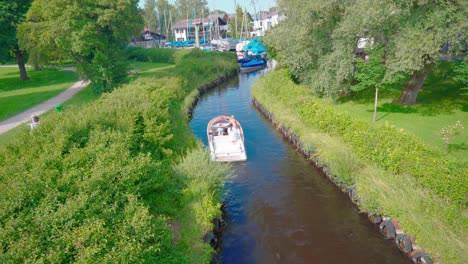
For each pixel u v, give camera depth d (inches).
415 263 415.2
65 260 282.0
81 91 1360.7
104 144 482.6
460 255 371.9
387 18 717.3
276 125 972.6
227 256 470.6
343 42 827.4
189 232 453.4
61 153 464.1
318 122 786.8
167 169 566.6
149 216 347.3
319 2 842.2
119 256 281.9
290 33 992.9
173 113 960.3
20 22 1518.2
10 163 442.9
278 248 482.9
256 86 1384.1
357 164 587.8
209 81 1680.6
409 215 447.5
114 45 1357.0
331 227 518.9
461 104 832.3
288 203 590.9
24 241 275.9
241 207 586.9
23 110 1089.4
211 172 563.2
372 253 456.4
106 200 358.6
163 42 3656.5
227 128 874.1
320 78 912.3
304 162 740.0
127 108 689.0
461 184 431.8
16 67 2373.3
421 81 839.1
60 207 325.1
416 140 564.1
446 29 646.5
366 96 976.9
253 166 734.5
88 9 1168.2
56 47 1280.8
